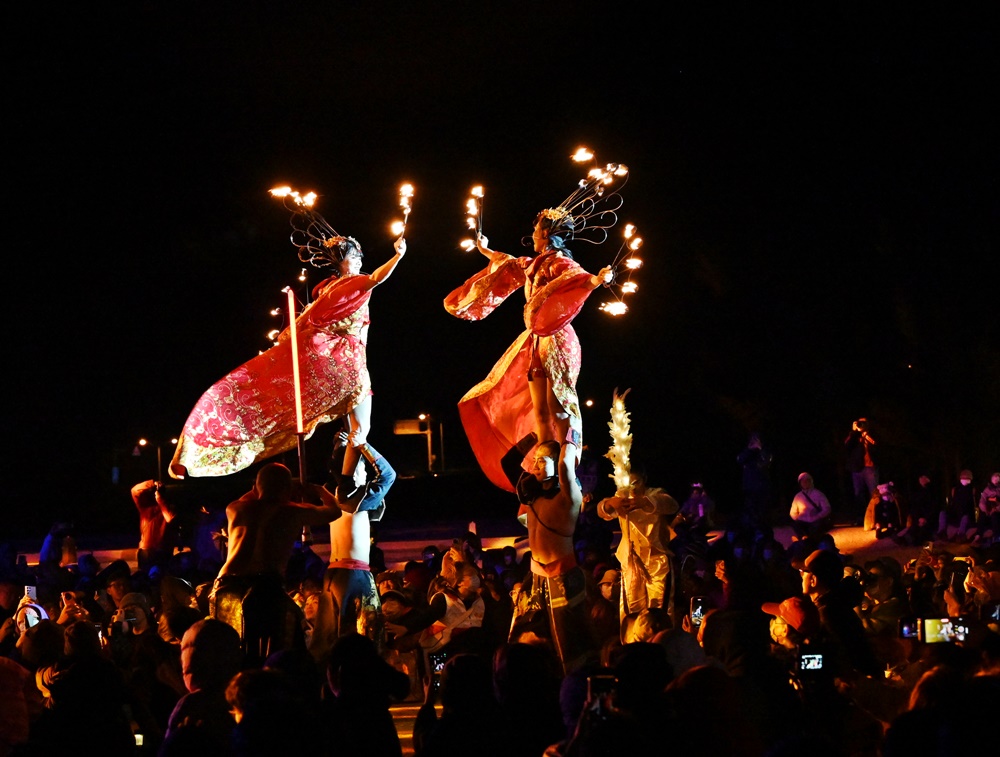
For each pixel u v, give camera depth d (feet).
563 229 30.89
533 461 28.58
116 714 16.63
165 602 29.60
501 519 86.74
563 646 27.17
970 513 66.28
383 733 16.06
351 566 28.17
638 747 13.20
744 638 18.25
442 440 119.65
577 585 27.45
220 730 17.65
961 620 20.06
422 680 30.30
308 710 13.88
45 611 34.37
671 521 29.19
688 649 17.70
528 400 30.81
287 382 29.78
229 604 24.50
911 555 61.67
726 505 96.78
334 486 28.63
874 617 28.40
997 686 13.82
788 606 20.59
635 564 28.40
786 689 18.04
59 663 19.93
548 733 16.39
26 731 20.26
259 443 29.81
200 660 18.02
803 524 64.64
